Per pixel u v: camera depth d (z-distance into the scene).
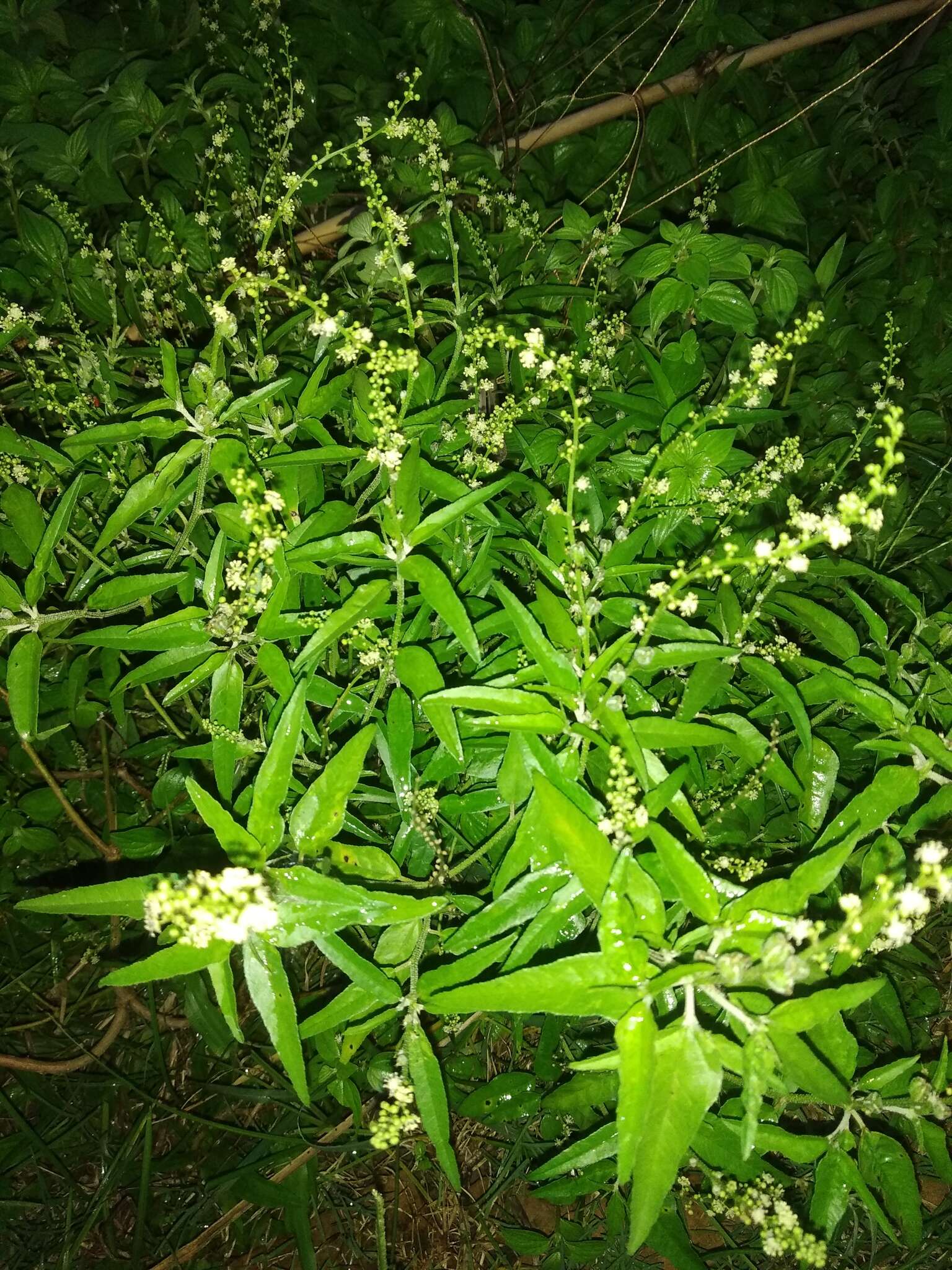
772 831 0.48
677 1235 0.41
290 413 0.45
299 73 0.71
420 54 0.73
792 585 0.51
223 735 0.40
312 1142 0.48
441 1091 0.34
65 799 0.52
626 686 0.38
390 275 0.47
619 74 0.73
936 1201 0.51
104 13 0.77
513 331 0.55
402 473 0.36
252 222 0.60
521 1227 0.50
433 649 0.43
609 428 0.50
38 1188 0.51
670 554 0.48
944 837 0.49
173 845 0.47
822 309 0.60
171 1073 0.54
